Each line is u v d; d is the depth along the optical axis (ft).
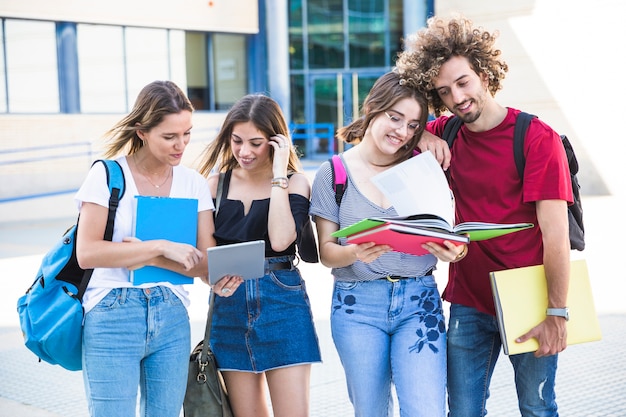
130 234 8.79
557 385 15.35
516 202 9.34
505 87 59.21
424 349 9.38
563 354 17.26
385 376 9.64
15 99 54.39
